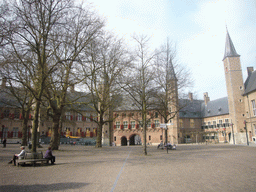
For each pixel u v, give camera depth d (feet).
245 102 135.85
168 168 32.32
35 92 48.03
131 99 71.10
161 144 92.17
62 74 60.49
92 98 80.53
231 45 146.10
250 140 129.49
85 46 52.21
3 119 151.02
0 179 23.91
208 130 195.11
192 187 19.79
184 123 196.95
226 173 27.32
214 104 195.00
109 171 29.40
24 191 18.48
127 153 64.59
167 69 79.36
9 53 41.42
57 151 65.92
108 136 166.71
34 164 35.06
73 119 176.14
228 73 143.64
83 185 20.75
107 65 77.61
